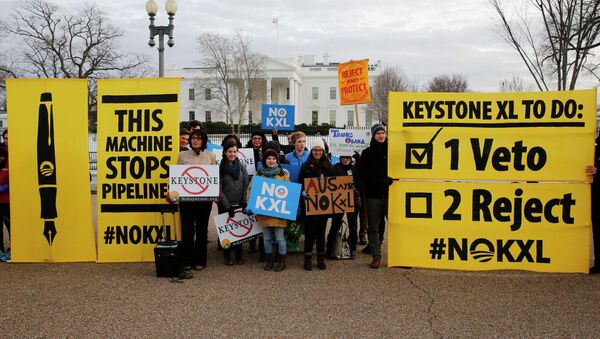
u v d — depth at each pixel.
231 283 5.91
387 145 6.63
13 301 5.26
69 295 5.46
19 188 6.88
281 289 5.66
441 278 6.12
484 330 4.50
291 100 71.19
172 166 6.33
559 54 12.80
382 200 6.57
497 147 6.41
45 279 6.09
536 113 6.34
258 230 6.82
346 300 5.28
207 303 5.19
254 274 6.31
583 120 6.24
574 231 6.30
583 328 4.54
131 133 6.95
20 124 6.85
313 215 6.53
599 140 6.31
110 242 6.96
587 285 5.82
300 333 4.43
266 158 6.59
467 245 6.47
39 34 40.84
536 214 6.36
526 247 6.38
